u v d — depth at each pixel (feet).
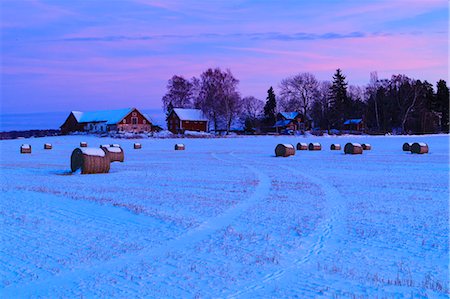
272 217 42.73
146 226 40.19
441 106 386.93
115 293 24.49
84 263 29.86
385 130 354.54
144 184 69.00
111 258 30.86
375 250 31.48
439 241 33.40
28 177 81.66
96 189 63.31
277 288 24.68
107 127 350.23
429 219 40.68
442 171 82.48
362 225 38.81
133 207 47.80
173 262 29.71
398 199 51.80
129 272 27.86
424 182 66.74
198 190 61.46
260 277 26.53
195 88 404.98
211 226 39.75
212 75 346.13
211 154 148.25
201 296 23.80
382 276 26.13
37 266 29.40
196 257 30.73
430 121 337.31
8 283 26.50
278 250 31.91
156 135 292.20
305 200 52.26
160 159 126.72
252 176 78.79
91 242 35.09
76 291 24.98
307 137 281.74
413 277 25.91
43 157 145.79
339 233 36.35
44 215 45.34
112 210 47.19
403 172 81.76
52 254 31.94
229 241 34.58
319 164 102.68
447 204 48.16
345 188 61.72
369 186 63.36
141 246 33.73
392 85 401.49
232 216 43.65
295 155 136.87
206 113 361.10
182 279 26.43
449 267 27.63
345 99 400.88
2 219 43.52
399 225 38.55
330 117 382.83
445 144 189.67
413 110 347.15
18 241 35.45
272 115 408.05
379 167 92.58
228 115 340.80
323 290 24.17
